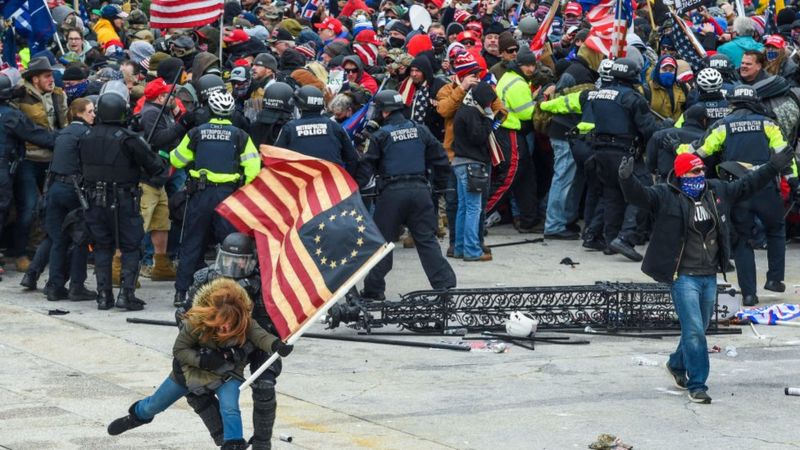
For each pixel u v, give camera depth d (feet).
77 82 75.92
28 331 61.52
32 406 49.39
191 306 41.45
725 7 113.60
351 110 74.79
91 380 53.42
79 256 68.13
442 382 53.78
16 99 72.08
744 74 79.25
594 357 58.59
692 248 51.34
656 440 45.78
